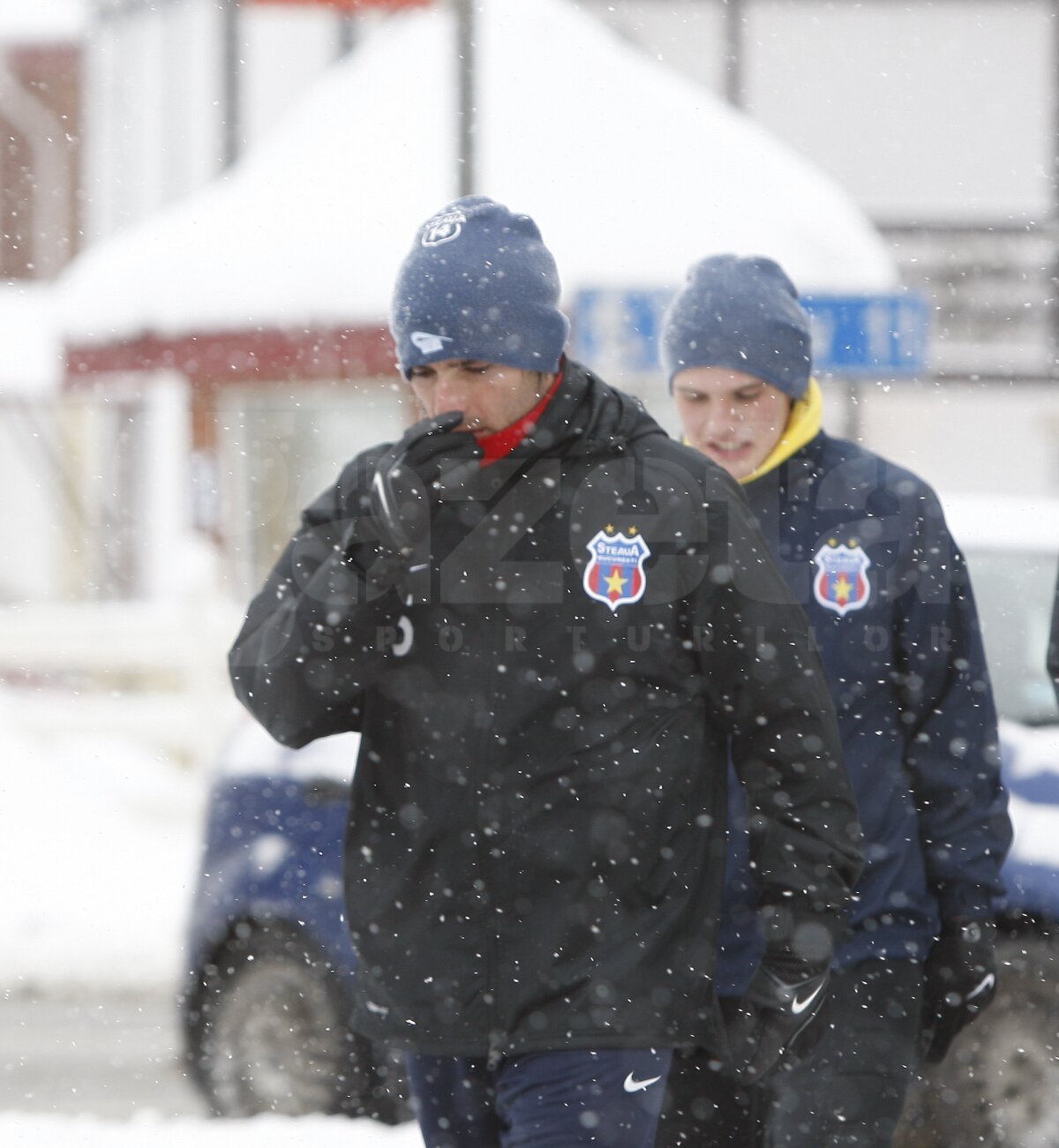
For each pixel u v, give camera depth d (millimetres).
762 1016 13305
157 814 44125
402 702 13031
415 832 12969
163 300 63531
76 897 37312
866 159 75562
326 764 22734
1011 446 99750
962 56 75125
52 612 51281
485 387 12984
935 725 15914
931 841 15883
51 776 44188
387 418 63125
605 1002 12617
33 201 109500
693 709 13086
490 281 12938
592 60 63594
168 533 82875
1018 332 72188
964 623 16062
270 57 81812
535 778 12781
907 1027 15484
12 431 95000
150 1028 31656
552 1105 12711
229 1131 19328
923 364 39031
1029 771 20844
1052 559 23047
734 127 63875
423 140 64188
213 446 63688
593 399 13289
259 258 62781
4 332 100500
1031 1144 19578
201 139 88750
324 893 22422
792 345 16297
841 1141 15125
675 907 12883
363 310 61438
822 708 13188
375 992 13133
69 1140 18891
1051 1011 19609
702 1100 15859
